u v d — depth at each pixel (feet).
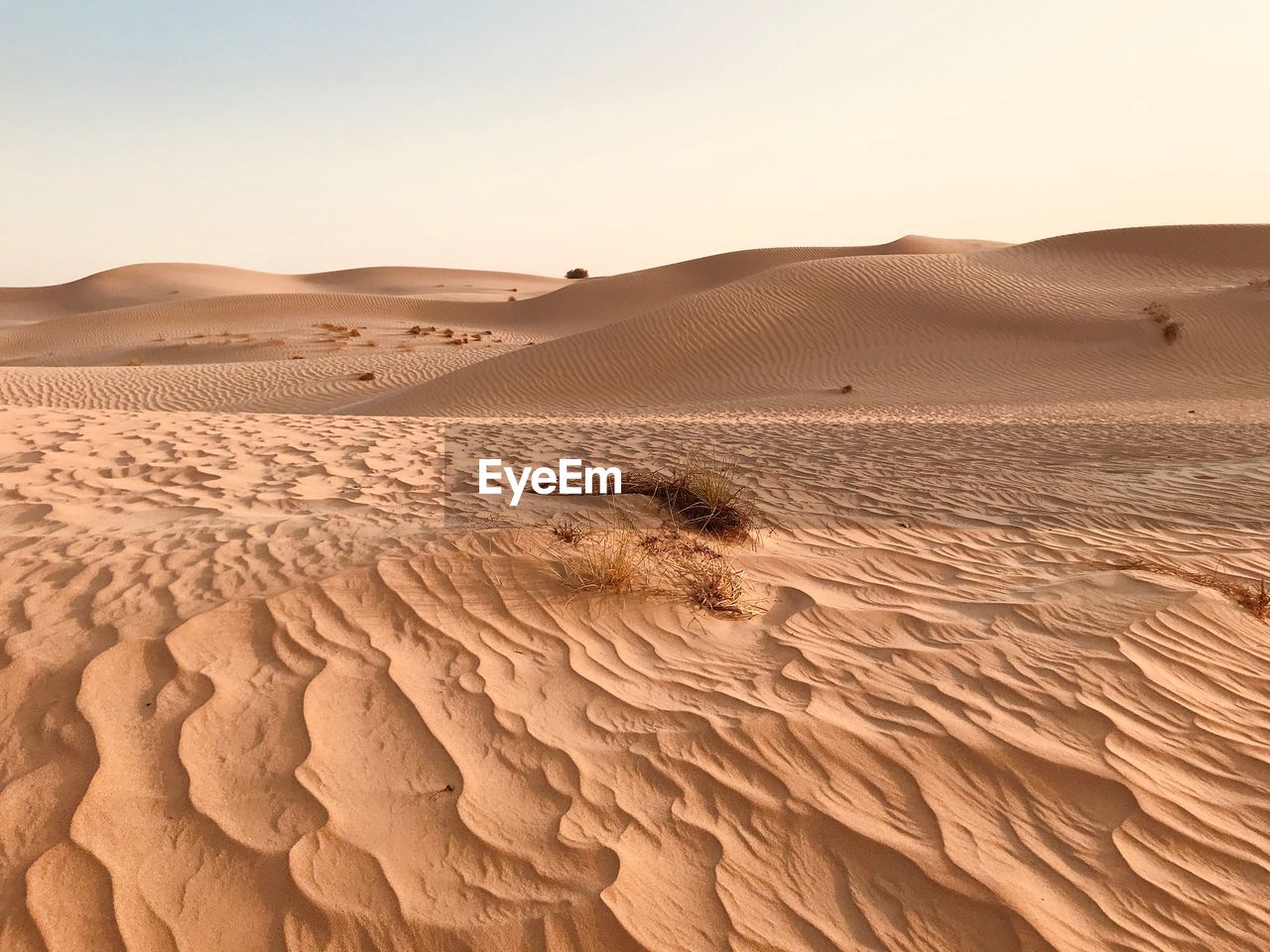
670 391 84.84
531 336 155.12
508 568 14.40
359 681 10.50
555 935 6.74
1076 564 16.89
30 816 7.67
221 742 9.02
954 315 99.76
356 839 7.69
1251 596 14.73
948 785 8.96
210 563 13.97
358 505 18.95
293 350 122.52
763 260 212.64
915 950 6.84
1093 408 62.08
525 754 9.22
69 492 18.90
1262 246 139.54
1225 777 9.41
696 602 13.82
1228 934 7.18
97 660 10.39
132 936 6.51
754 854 7.84
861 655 12.06
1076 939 7.01
